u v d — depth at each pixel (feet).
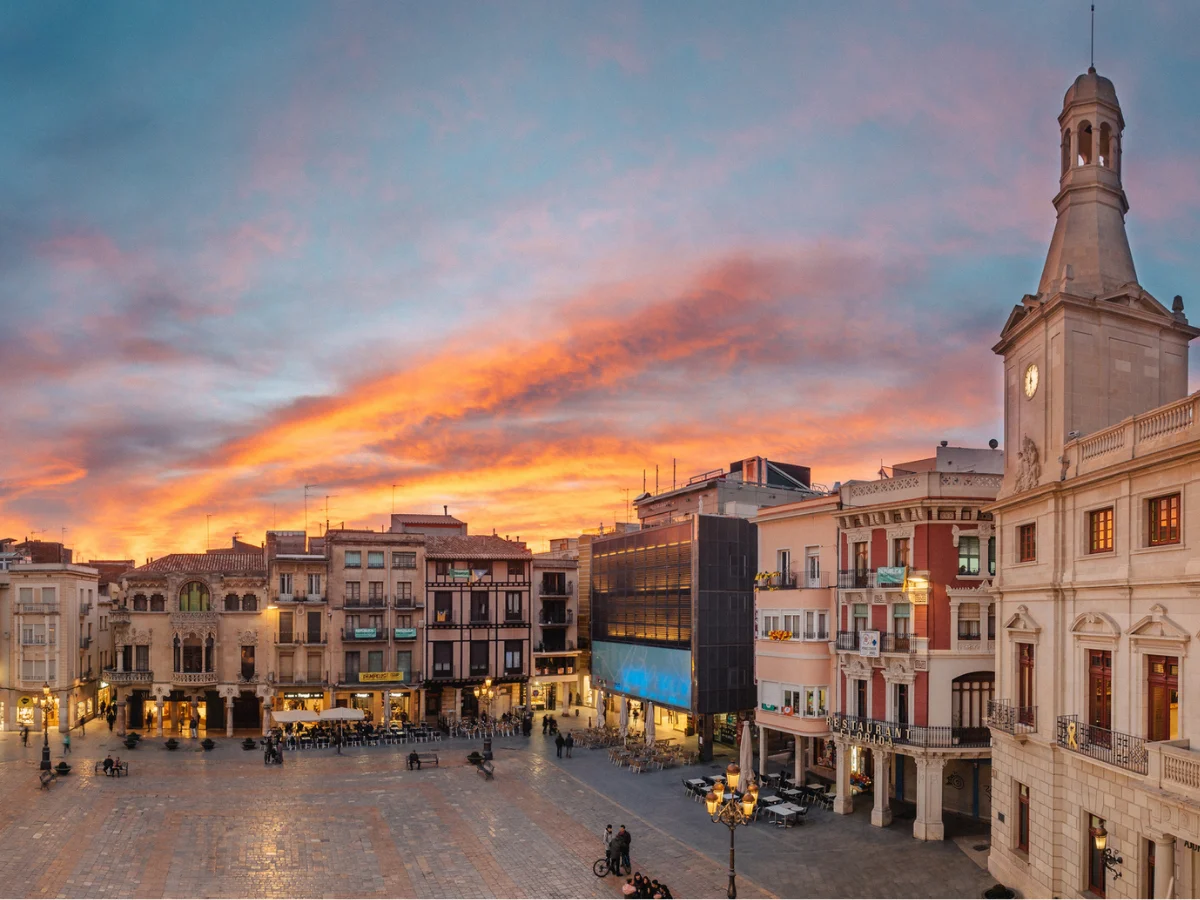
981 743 125.90
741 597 187.42
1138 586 79.36
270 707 219.20
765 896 100.83
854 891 102.12
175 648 216.54
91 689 235.20
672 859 114.21
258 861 113.70
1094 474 85.87
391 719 224.94
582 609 279.69
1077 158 104.47
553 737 210.38
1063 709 91.71
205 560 231.50
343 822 132.05
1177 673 74.79
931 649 128.88
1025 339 105.09
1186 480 74.33
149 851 117.29
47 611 214.28
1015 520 104.47
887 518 136.87
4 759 178.81
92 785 155.12
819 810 138.41
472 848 119.34
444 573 238.27
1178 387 101.55
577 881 106.42
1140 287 98.43
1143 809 76.02
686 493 224.33
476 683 238.07
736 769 87.40
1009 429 109.19
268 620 222.07
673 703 186.39
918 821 123.44
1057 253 103.71
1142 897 76.33
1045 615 95.25
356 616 227.61
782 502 214.48
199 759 181.06
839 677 142.82
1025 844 101.09
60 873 107.96
